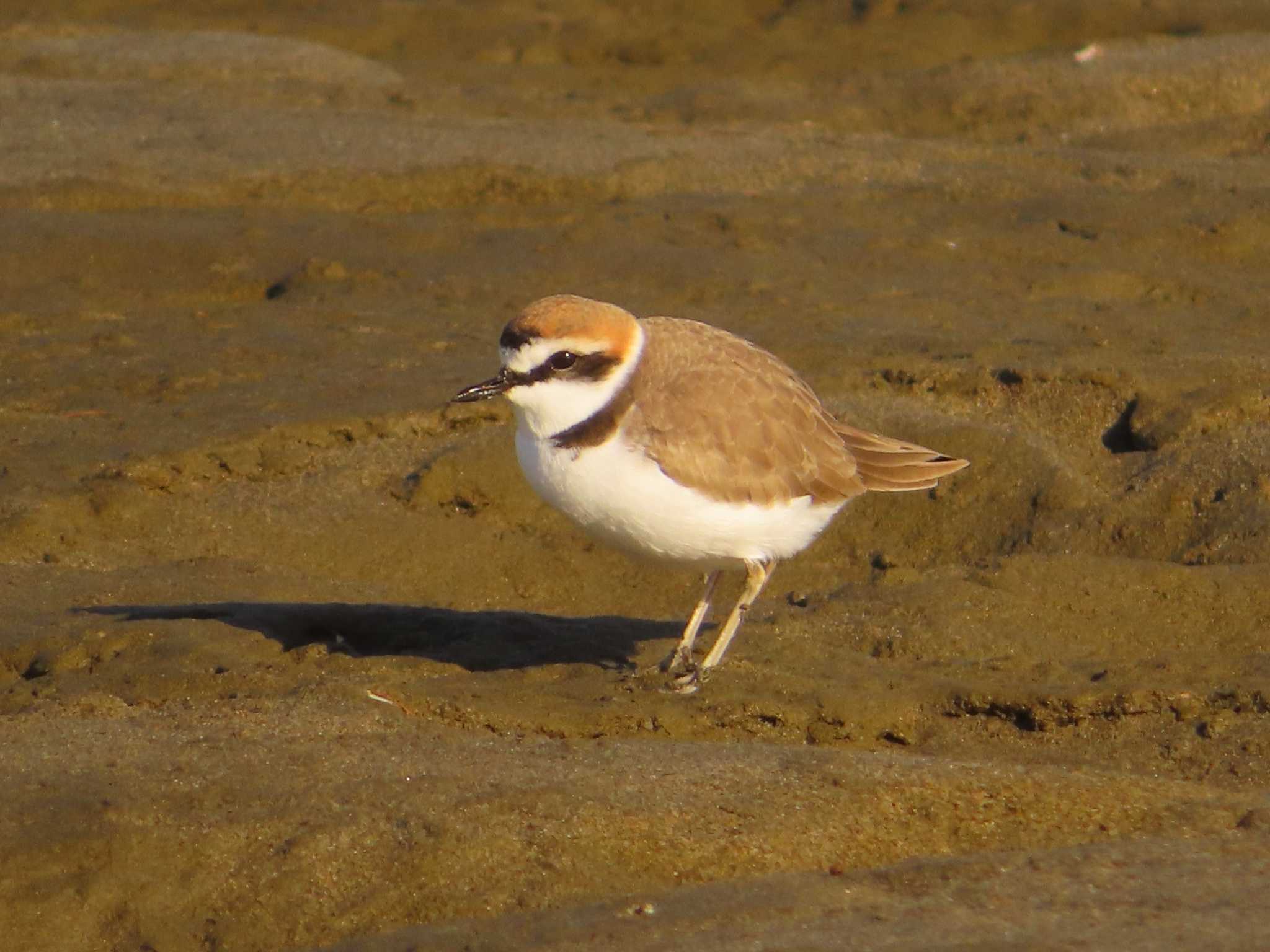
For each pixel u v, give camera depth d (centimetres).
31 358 1548
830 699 955
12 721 907
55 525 1235
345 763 856
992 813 839
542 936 736
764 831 809
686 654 1005
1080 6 2842
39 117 2205
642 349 956
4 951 759
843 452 1005
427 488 1322
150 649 1015
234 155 2061
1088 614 1091
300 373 1513
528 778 844
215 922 770
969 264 1778
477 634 1079
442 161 2044
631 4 3142
